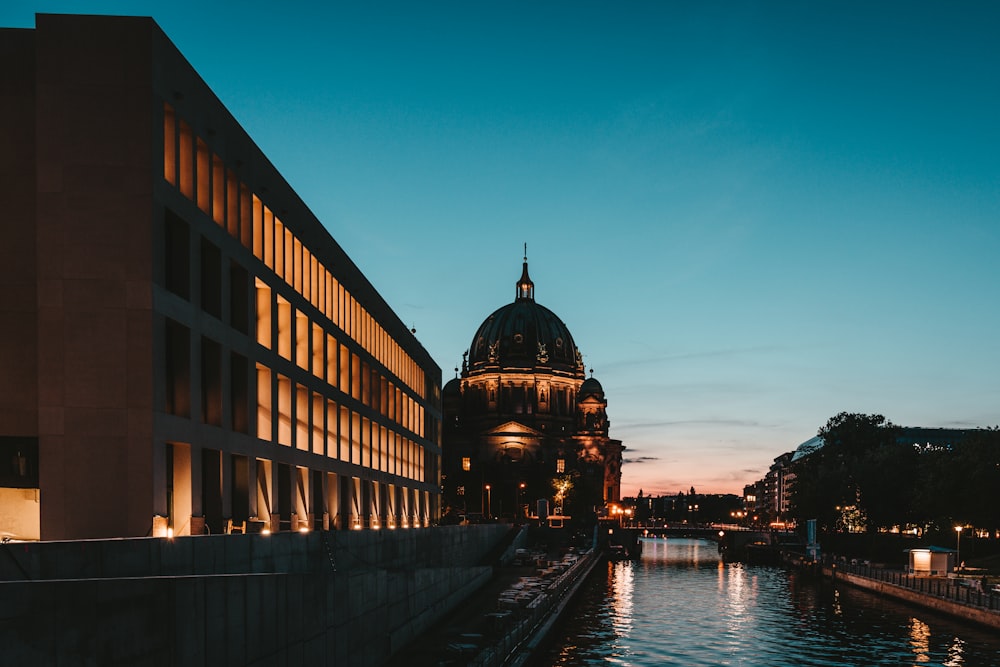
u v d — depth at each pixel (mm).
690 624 75438
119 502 33750
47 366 34000
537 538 163500
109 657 18219
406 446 89438
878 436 173375
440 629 54375
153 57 34938
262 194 47594
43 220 34344
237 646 23297
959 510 114438
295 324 52906
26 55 36344
